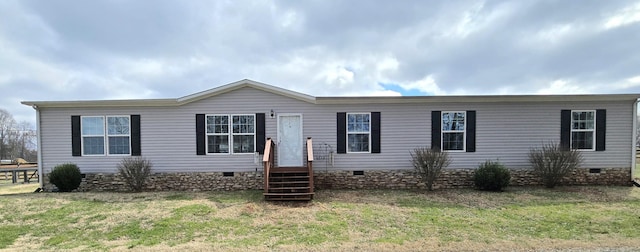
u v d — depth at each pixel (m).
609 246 4.54
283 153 9.84
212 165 9.80
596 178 9.73
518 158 9.79
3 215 6.62
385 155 9.85
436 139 9.79
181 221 6.13
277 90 9.71
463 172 9.81
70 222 6.14
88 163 9.70
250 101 9.83
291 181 8.72
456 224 5.87
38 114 9.66
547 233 5.28
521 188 9.38
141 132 9.74
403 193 8.96
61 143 9.71
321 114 9.86
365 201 7.91
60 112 9.70
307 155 8.93
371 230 5.51
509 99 9.69
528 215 6.48
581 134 9.79
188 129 9.80
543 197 8.19
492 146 9.82
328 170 9.84
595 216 6.35
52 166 9.71
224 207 7.27
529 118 9.79
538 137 9.77
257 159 9.76
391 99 9.70
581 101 9.71
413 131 9.84
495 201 7.80
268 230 5.55
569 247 4.51
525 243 4.70
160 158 9.77
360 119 9.91
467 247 4.54
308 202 7.80
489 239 4.95
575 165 9.37
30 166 16.53
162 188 9.73
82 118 9.73
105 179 9.73
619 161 9.70
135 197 8.45
